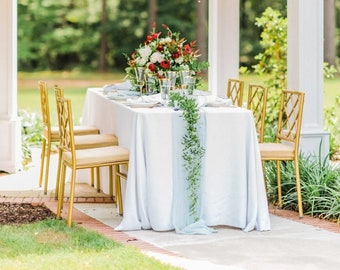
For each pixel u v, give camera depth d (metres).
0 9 9.59
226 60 10.43
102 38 29.09
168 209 6.88
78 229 6.83
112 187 8.29
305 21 8.69
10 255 5.93
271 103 11.59
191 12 28.94
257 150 6.99
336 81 26.95
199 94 8.23
